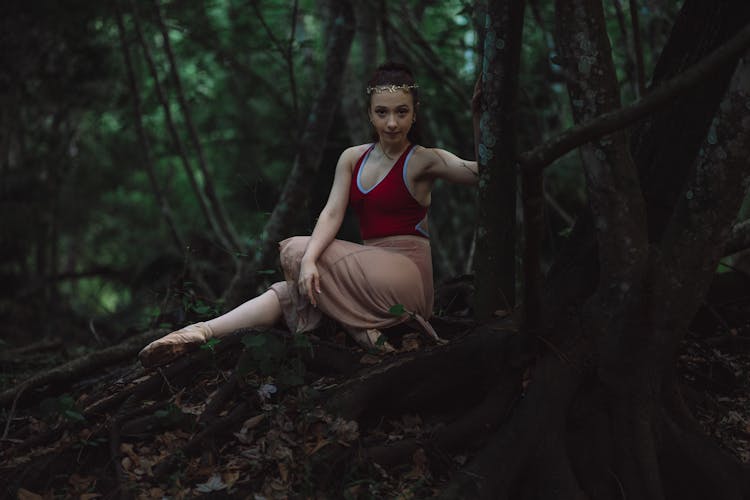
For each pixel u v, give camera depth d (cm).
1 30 1076
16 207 1216
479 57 484
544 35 782
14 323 1168
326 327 379
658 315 312
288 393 350
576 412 328
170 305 540
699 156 299
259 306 370
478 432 333
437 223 1112
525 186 263
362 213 374
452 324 391
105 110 1209
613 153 299
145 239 1462
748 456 356
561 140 249
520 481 318
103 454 333
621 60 944
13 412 396
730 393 401
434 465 327
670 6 739
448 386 346
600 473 323
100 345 577
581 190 1028
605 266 318
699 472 328
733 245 443
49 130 1388
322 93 751
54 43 1127
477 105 370
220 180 1345
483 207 371
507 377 339
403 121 356
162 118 1338
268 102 1211
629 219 307
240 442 334
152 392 357
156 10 882
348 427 319
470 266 767
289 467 314
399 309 345
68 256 1614
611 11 880
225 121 1263
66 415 325
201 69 991
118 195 1542
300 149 745
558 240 880
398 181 363
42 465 327
